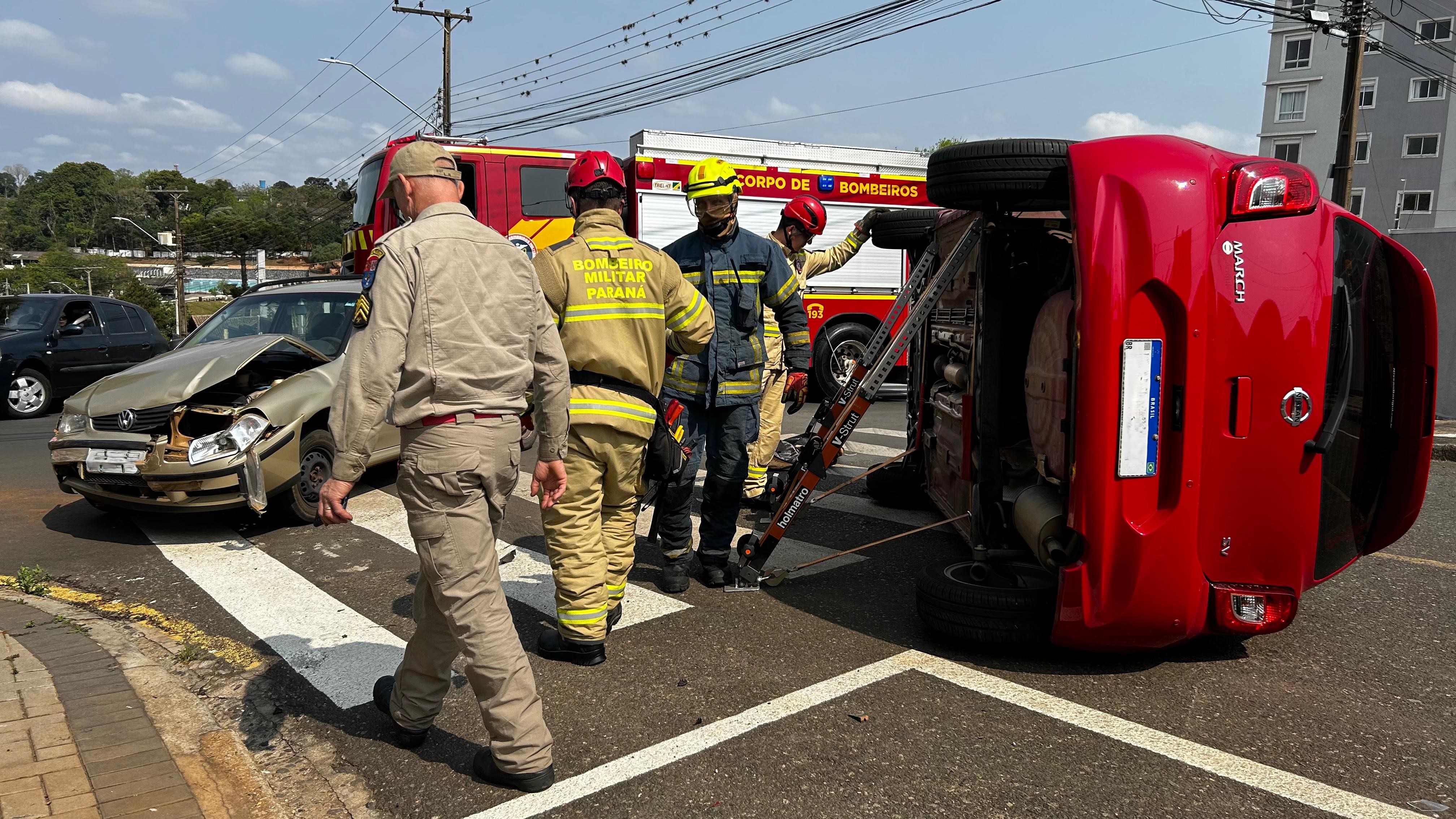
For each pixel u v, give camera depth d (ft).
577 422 11.48
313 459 19.63
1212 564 11.02
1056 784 9.15
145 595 15.35
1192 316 10.45
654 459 12.60
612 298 11.60
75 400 19.48
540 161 39.86
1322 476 11.50
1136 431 10.64
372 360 8.22
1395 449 12.87
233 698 11.40
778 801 8.92
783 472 20.84
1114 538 10.82
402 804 9.02
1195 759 9.60
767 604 14.46
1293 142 152.97
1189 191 10.46
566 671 11.95
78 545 18.37
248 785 9.38
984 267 13.56
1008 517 14.05
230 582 15.92
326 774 9.59
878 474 20.90
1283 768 9.43
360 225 41.50
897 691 11.24
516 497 21.77
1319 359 10.78
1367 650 12.50
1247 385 10.66
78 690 11.09
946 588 12.32
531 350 9.25
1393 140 145.69
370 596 15.14
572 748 9.98
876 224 19.94
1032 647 12.01
